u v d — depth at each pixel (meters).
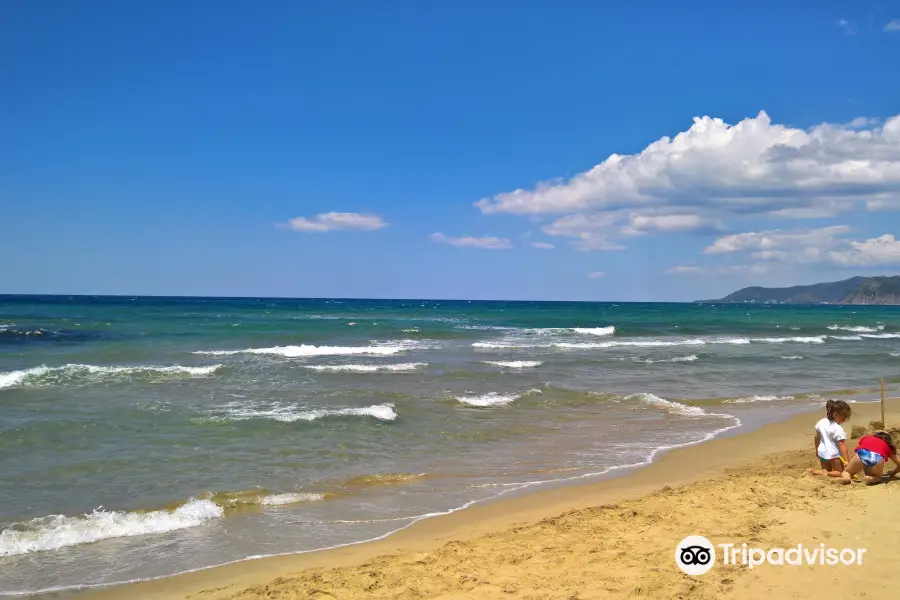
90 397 14.68
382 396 15.47
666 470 9.79
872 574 5.04
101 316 45.91
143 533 7.04
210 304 87.94
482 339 33.31
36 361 20.91
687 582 5.13
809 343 34.38
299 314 57.81
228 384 17.00
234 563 6.28
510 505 8.10
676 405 15.28
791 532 6.08
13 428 11.22
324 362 22.38
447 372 19.88
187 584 5.80
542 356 25.50
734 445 11.47
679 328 43.44
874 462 7.76
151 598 5.53
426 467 9.89
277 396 15.25
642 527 6.60
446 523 7.43
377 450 10.82
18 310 55.69
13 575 5.97
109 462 9.60
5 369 19.09
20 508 7.66
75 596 5.59
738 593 4.89
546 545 6.26
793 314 82.50
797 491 7.55
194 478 8.98
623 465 10.09
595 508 7.49
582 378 19.56
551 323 49.75
